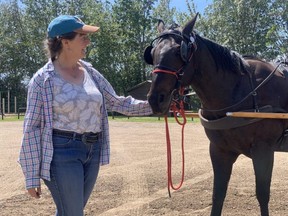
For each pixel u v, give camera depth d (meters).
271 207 6.32
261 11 48.66
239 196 6.92
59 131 3.49
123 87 54.16
